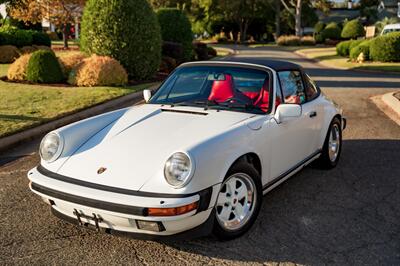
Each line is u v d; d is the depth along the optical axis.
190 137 3.75
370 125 8.80
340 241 3.89
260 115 4.33
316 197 4.92
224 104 4.50
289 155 4.74
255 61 5.03
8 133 7.37
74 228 4.09
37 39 27.22
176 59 20.77
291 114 4.35
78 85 13.52
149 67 15.95
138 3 15.40
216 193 3.48
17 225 4.14
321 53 37.06
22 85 13.21
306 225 4.20
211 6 64.38
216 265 3.48
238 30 71.94
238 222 3.90
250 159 4.10
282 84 4.77
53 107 9.73
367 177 5.62
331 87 14.90
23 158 6.45
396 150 6.92
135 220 3.24
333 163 5.94
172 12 22.59
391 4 67.56
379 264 3.51
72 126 4.15
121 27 15.05
